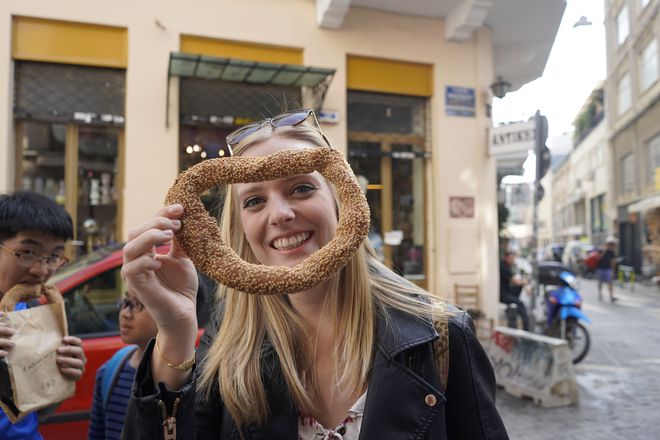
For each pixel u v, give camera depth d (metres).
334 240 1.15
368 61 7.84
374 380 1.22
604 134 29.62
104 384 2.06
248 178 1.20
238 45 7.12
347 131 7.86
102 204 6.69
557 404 5.12
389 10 7.85
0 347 1.63
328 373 1.35
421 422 1.17
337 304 1.36
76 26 6.48
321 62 7.43
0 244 1.86
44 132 6.54
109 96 6.68
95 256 3.74
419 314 1.31
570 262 26.72
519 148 7.62
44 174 6.51
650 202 18.59
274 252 1.25
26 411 1.64
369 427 1.17
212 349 1.44
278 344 1.34
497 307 8.12
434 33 8.11
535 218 7.28
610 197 26.50
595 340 8.49
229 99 7.16
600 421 4.68
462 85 8.23
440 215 8.00
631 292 17.17
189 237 1.16
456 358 1.28
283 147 1.34
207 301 3.16
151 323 2.02
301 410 1.31
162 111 6.67
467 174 8.18
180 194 1.19
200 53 6.94
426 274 8.20
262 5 7.16
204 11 6.89
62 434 3.10
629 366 6.71
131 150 6.54
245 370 1.31
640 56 21.09
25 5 6.24
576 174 42.06
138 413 1.18
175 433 1.18
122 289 3.44
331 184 1.36
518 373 5.56
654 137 20.39
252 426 1.28
